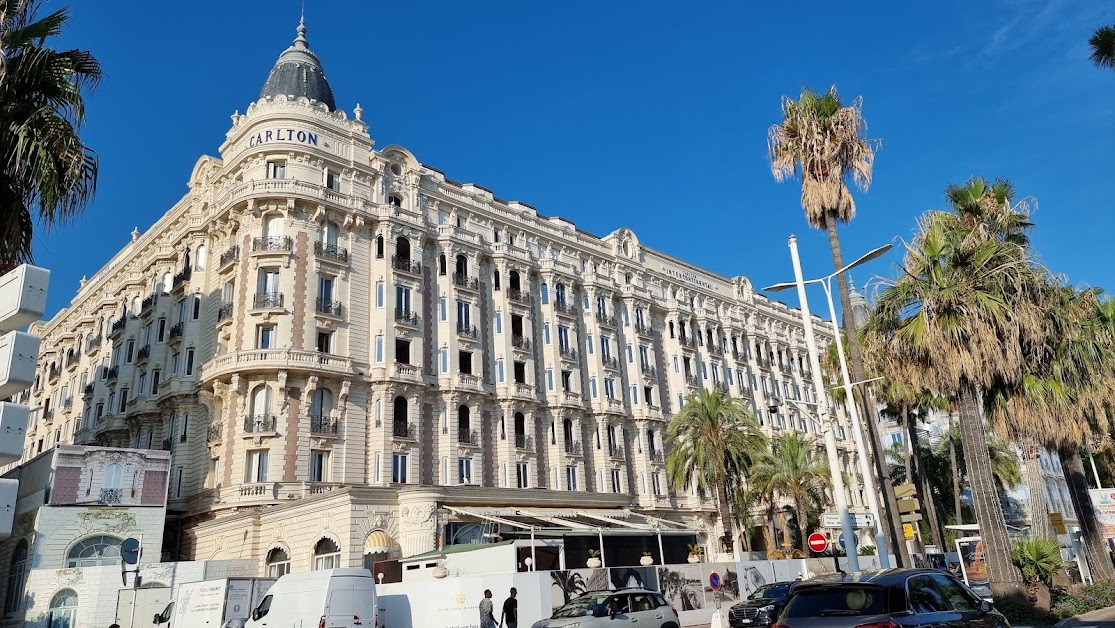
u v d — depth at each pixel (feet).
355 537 116.67
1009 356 78.28
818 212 93.04
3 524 30.14
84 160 50.14
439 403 155.53
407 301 157.69
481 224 181.57
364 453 142.41
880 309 86.94
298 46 172.76
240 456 132.26
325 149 157.17
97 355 195.21
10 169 47.55
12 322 31.42
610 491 180.24
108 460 121.08
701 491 163.43
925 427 267.18
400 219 160.97
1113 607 86.38
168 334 165.27
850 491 252.21
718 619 86.79
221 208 152.25
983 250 81.05
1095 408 98.17
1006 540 77.36
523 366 175.01
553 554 117.19
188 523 142.51
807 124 93.91
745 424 157.58
